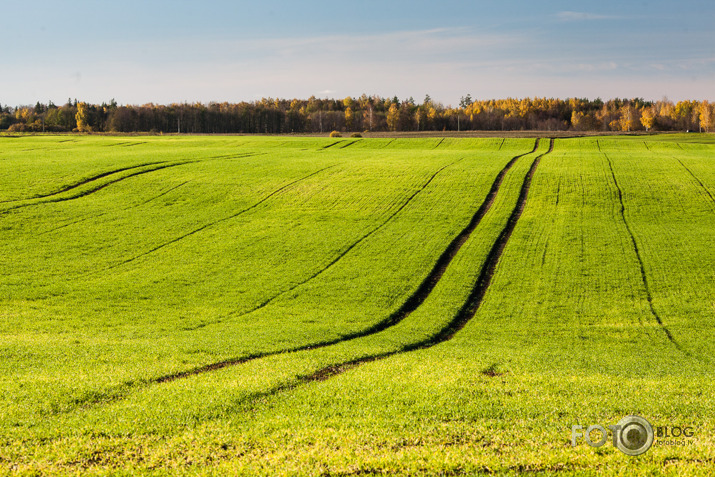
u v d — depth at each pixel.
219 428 15.34
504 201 61.25
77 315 33.91
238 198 63.00
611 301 37.53
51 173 69.75
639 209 58.34
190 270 43.38
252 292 38.97
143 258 45.81
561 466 13.02
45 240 48.94
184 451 14.08
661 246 47.75
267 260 45.56
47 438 14.90
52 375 20.53
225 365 23.30
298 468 13.06
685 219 55.31
